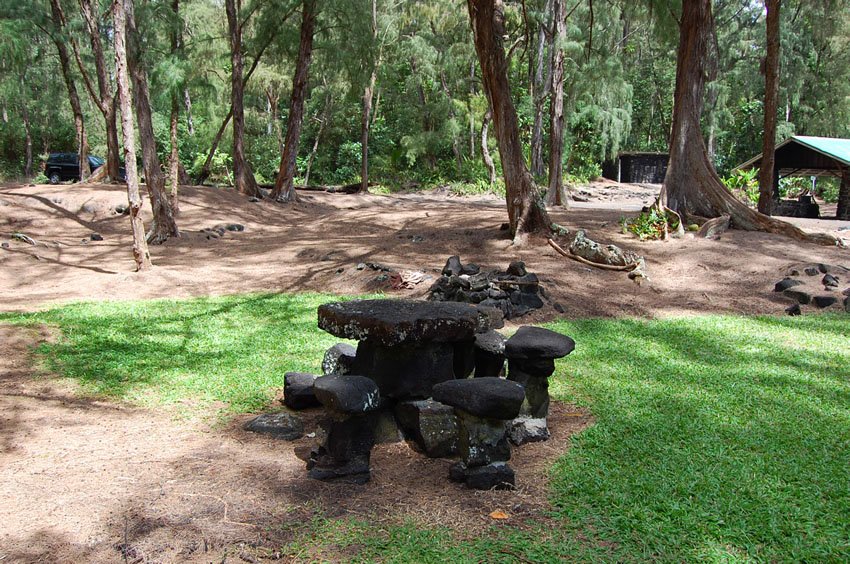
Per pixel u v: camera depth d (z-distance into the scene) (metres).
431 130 37.75
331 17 24.84
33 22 22.44
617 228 15.38
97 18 23.05
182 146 38.94
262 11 25.36
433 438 4.70
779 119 42.50
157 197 16.98
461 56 34.41
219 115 35.75
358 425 4.37
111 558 3.41
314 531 3.67
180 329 9.00
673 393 6.29
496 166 37.72
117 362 7.29
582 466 4.52
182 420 5.56
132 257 15.08
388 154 41.28
